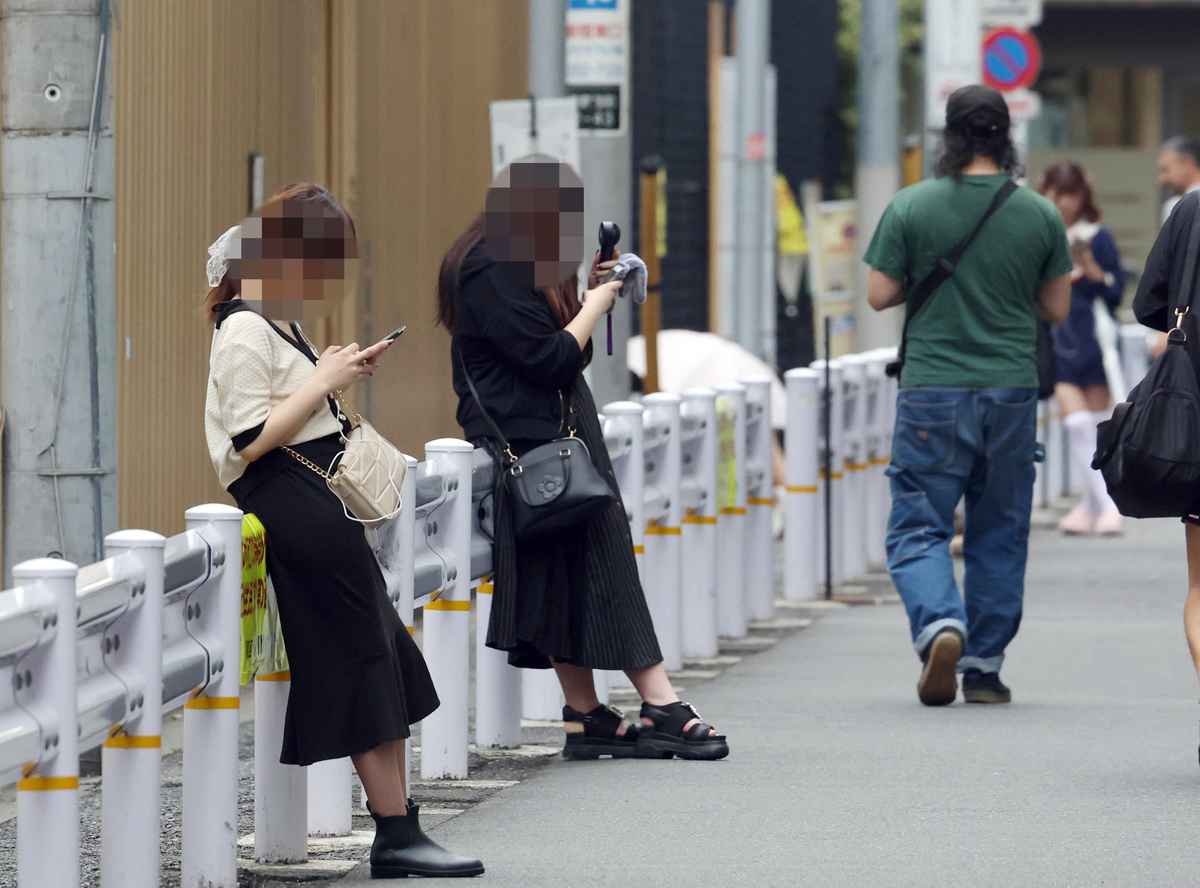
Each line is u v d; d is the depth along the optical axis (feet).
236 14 111.34
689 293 257.34
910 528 99.04
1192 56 352.69
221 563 63.21
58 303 83.30
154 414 102.99
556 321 81.61
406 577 76.13
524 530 81.66
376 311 130.21
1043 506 192.03
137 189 100.68
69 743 53.88
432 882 65.77
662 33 250.37
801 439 137.18
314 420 63.72
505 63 160.76
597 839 71.36
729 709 98.37
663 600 108.17
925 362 98.12
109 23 83.71
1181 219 82.23
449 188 145.89
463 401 83.76
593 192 134.41
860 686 105.19
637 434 101.35
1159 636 122.62
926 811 75.36
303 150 120.88
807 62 303.68
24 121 83.35
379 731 64.28
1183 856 68.18
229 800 63.67
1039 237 97.14
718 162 246.88
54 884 53.88
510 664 85.76
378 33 130.72
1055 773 82.38
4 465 84.28
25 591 52.60
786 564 138.10
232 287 63.62
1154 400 80.43
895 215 98.12
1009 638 99.91
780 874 65.98
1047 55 355.56
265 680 68.49
